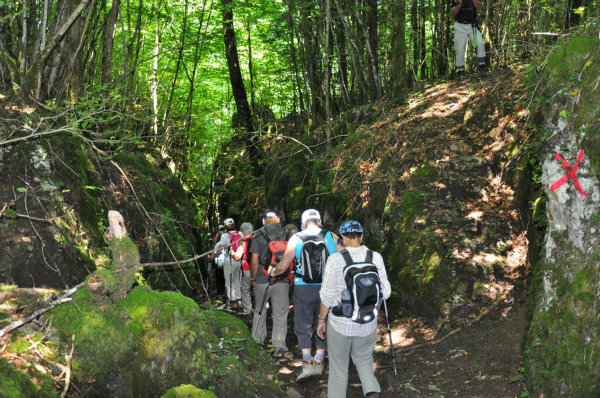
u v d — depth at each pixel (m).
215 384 4.30
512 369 4.55
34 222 5.03
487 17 9.52
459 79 9.58
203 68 15.59
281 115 17.17
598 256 3.72
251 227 8.19
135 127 10.02
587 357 3.63
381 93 11.55
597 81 3.77
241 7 12.46
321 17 11.70
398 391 4.68
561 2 9.01
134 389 3.94
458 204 6.93
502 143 7.22
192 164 15.55
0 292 3.93
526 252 6.29
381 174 8.12
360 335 4.19
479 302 5.98
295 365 5.95
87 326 3.82
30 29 7.07
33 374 3.32
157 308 4.28
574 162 3.87
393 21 9.84
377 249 7.59
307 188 11.01
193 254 8.81
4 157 5.18
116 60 11.24
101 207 6.48
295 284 5.45
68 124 5.41
